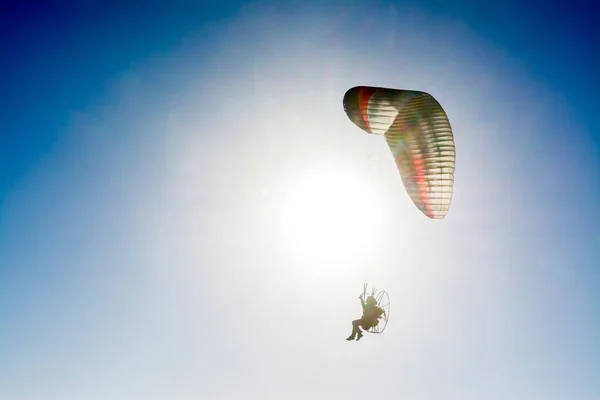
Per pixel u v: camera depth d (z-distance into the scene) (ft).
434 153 41.32
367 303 42.37
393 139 43.19
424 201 42.37
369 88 44.52
